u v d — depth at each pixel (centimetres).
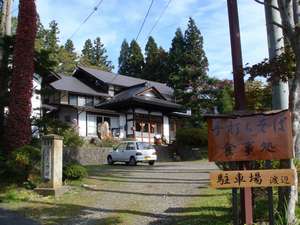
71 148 2825
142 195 1387
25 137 1636
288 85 1070
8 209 1227
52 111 3912
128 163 2777
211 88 4366
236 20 873
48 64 1969
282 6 845
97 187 1561
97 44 8481
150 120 4400
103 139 3550
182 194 1365
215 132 768
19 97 1648
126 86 4547
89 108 3981
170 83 5309
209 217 995
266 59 909
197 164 2709
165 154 3606
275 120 734
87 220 1087
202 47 5347
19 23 1691
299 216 833
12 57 1798
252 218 780
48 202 1317
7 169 1524
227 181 731
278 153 724
